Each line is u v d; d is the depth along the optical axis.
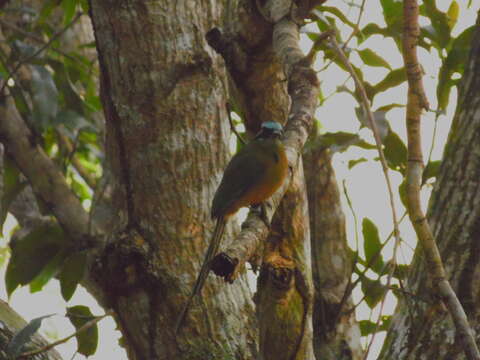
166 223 10.02
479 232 10.55
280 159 8.79
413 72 8.30
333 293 12.98
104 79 10.54
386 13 12.88
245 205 9.09
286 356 8.52
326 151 13.46
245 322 9.88
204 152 10.30
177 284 9.80
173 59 10.41
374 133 8.13
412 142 8.17
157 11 10.45
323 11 12.73
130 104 10.32
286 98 10.40
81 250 13.82
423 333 10.38
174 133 10.24
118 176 10.33
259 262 9.95
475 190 10.77
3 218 14.73
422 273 10.74
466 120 11.18
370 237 13.34
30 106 16.45
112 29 10.46
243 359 9.68
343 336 12.77
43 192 14.41
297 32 9.71
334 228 13.29
